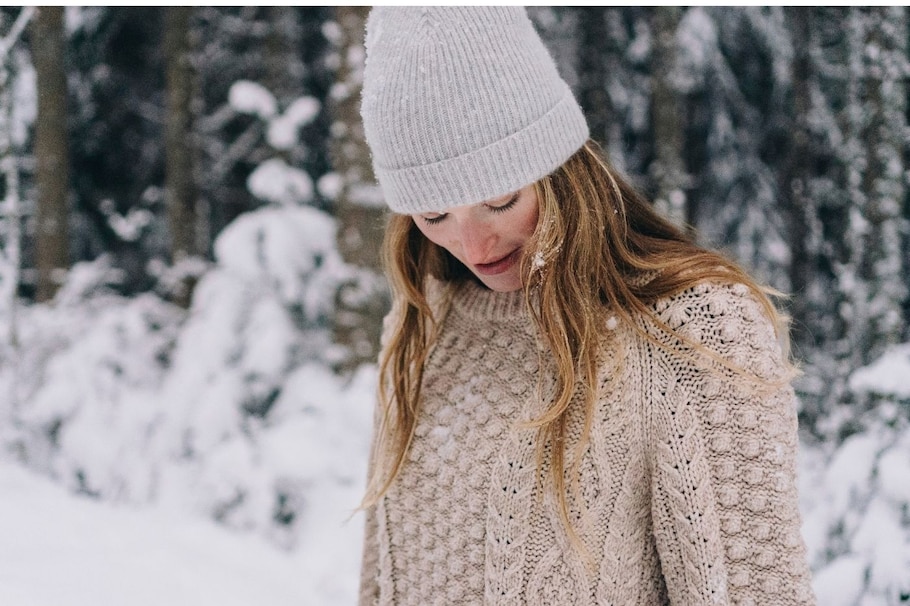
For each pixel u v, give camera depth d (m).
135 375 4.34
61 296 4.88
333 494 3.50
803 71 5.91
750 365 0.88
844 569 1.90
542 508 0.97
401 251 1.22
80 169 8.22
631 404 0.93
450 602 1.06
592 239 0.97
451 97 0.96
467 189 0.98
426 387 1.14
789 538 0.87
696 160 7.36
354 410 3.78
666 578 0.94
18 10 5.04
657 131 5.33
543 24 6.82
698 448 0.89
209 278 4.29
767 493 0.87
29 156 6.45
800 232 6.07
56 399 4.06
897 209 3.13
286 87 6.93
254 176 4.39
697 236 1.23
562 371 0.94
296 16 7.42
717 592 0.88
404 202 1.03
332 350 4.09
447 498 1.07
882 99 3.15
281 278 4.20
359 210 4.03
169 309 4.81
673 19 5.22
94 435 3.92
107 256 5.51
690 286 0.92
